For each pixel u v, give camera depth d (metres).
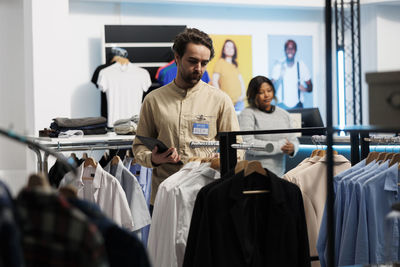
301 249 2.29
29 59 6.30
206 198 2.16
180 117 3.00
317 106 8.45
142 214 3.27
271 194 2.21
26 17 6.33
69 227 1.25
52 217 1.27
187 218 2.56
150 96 3.09
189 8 7.82
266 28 8.20
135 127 4.09
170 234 2.58
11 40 7.30
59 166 3.21
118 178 3.30
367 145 3.04
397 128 1.40
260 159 2.99
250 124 3.78
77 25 7.36
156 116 3.04
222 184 2.19
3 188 1.26
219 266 2.15
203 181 2.62
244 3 7.63
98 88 7.07
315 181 2.72
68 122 3.96
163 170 3.00
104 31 7.09
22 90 7.36
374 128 1.46
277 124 3.82
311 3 7.95
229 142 2.53
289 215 2.24
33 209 1.28
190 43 2.90
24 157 7.30
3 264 1.14
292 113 4.70
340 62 2.32
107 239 1.45
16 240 1.15
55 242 1.26
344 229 2.58
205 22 7.91
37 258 1.28
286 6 7.91
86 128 4.03
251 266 2.22
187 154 2.99
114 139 3.60
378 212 2.49
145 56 7.21
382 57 8.02
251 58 7.94
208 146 2.84
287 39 8.25
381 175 2.50
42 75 6.27
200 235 2.14
